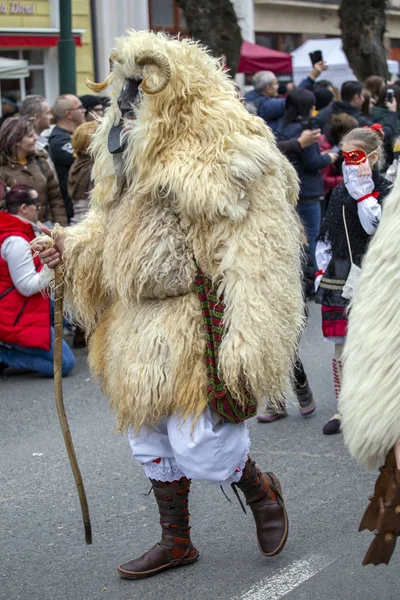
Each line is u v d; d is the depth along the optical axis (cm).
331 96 1172
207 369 337
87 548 414
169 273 332
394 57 2483
